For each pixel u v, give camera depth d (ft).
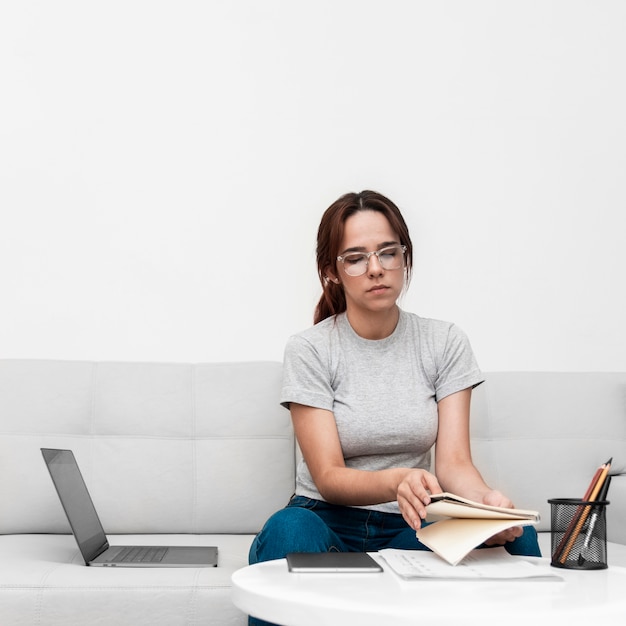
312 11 9.05
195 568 5.33
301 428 5.38
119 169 8.61
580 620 3.07
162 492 6.87
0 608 4.92
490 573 3.72
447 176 8.99
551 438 7.29
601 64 9.21
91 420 7.06
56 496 6.76
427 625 3.05
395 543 5.11
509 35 9.23
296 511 4.63
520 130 9.12
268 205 8.75
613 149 9.22
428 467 5.77
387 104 9.02
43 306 8.36
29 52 8.66
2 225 8.39
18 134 8.54
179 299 8.53
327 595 3.37
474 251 8.93
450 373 5.60
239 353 8.55
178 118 8.75
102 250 8.48
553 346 8.92
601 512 3.99
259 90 8.89
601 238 9.09
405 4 9.16
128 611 4.96
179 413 7.11
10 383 7.05
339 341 5.61
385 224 5.43
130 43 8.80
